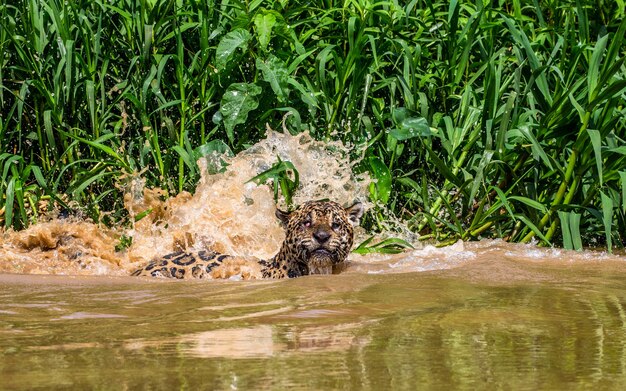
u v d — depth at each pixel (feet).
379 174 76.18
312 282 50.55
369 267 63.46
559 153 75.97
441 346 31.45
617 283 50.55
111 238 73.92
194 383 25.81
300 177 78.54
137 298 45.60
